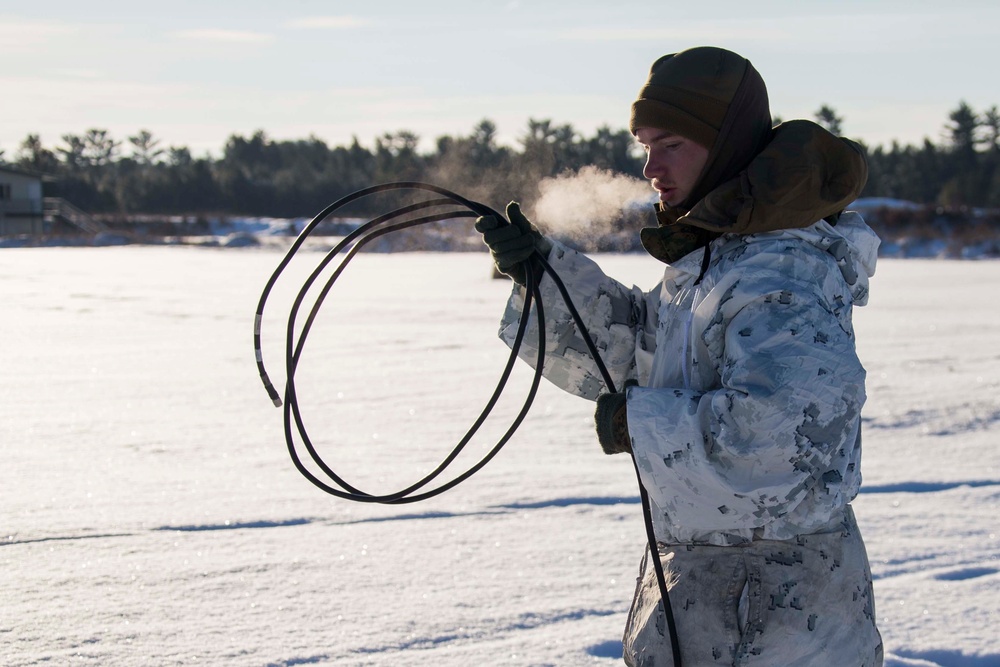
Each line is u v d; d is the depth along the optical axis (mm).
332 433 6664
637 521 4695
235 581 3879
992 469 5680
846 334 1889
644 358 2340
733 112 2021
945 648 3262
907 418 7086
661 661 1992
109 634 3365
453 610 3605
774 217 1917
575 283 2377
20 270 26547
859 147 2039
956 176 75250
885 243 38875
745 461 1829
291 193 72688
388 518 4715
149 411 7398
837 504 1902
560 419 7164
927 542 4383
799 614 1898
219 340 11773
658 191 2137
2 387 8430
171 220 60562
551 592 3791
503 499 5039
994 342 11461
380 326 13188
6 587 3779
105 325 13250
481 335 12180
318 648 3283
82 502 4938
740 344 1862
